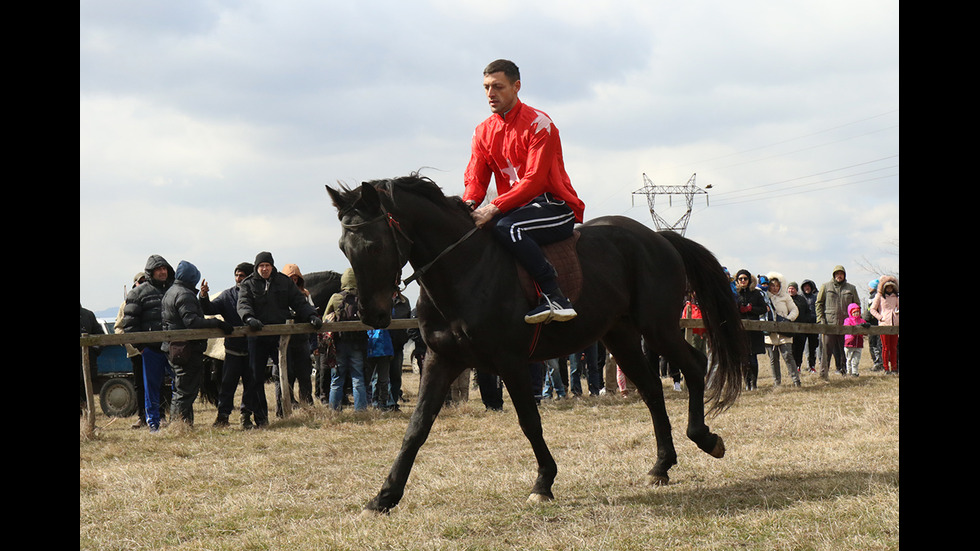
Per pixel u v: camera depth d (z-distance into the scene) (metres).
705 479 5.02
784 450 5.84
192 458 6.75
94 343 8.20
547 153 4.59
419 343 11.06
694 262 5.54
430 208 4.31
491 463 5.90
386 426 8.49
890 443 5.83
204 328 8.60
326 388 10.92
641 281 5.09
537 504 4.45
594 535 3.77
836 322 14.20
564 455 6.17
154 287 9.01
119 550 3.89
